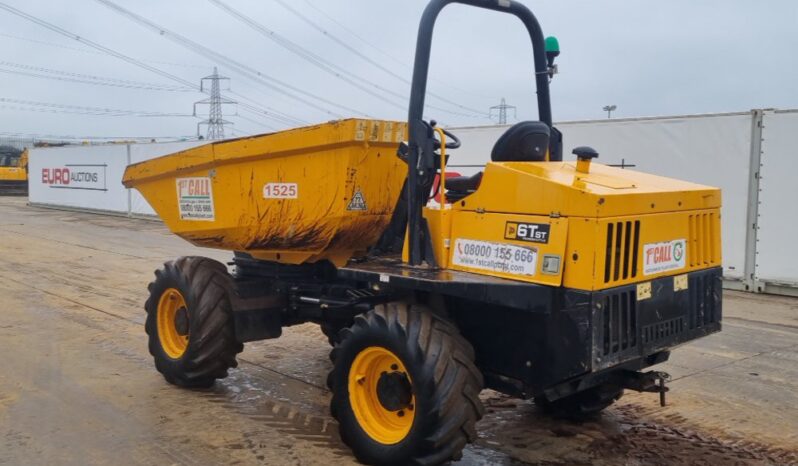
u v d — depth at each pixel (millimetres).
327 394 5598
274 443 4582
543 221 3736
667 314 4008
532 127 4336
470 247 4098
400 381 4020
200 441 4598
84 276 11227
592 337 3555
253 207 5059
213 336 5367
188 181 5574
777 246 10109
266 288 5547
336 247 4754
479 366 4363
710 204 4359
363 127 4367
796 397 5621
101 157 24797
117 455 4363
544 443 4648
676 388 5820
